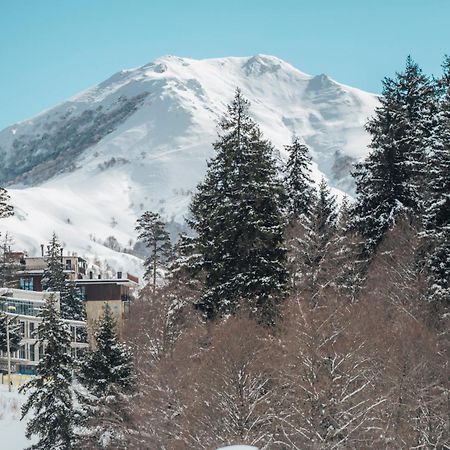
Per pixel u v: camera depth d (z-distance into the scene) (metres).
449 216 62.91
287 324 55.22
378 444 48.28
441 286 60.19
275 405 50.91
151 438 56.09
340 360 50.53
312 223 73.00
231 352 51.62
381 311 58.00
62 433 71.25
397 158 71.00
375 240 70.00
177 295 67.69
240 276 60.22
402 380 49.59
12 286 185.88
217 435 50.38
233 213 60.66
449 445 49.03
